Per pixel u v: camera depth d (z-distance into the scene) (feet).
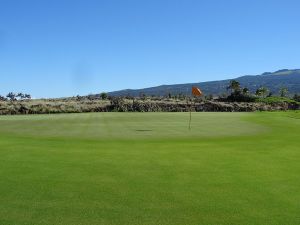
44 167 38.47
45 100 295.28
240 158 44.55
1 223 23.24
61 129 87.45
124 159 43.21
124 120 125.59
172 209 25.98
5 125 102.22
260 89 432.66
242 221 23.91
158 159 43.42
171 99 307.58
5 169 37.45
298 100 379.76
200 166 39.70
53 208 25.98
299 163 41.70
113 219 24.07
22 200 27.63
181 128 90.74
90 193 29.50
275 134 75.72
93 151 48.73
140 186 31.63
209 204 27.09
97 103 260.83
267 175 35.86
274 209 26.13
